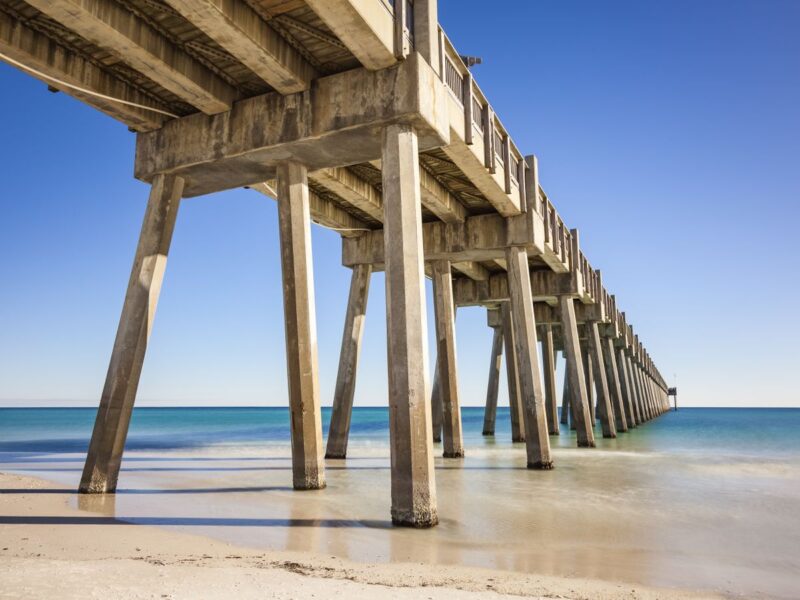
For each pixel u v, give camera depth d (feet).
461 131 39.34
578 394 73.56
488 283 80.74
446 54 37.55
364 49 29.55
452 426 57.62
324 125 32.14
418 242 29.19
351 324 58.70
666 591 17.61
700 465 55.26
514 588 16.94
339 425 57.62
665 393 373.81
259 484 38.83
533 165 54.24
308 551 21.04
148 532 23.54
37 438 111.14
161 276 36.24
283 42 30.83
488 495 35.99
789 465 56.65
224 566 17.93
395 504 26.53
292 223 35.06
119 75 33.76
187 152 35.99
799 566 21.49
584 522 28.53
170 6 28.02
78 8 25.85
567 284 74.13
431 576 17.94
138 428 165.07
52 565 16.83
